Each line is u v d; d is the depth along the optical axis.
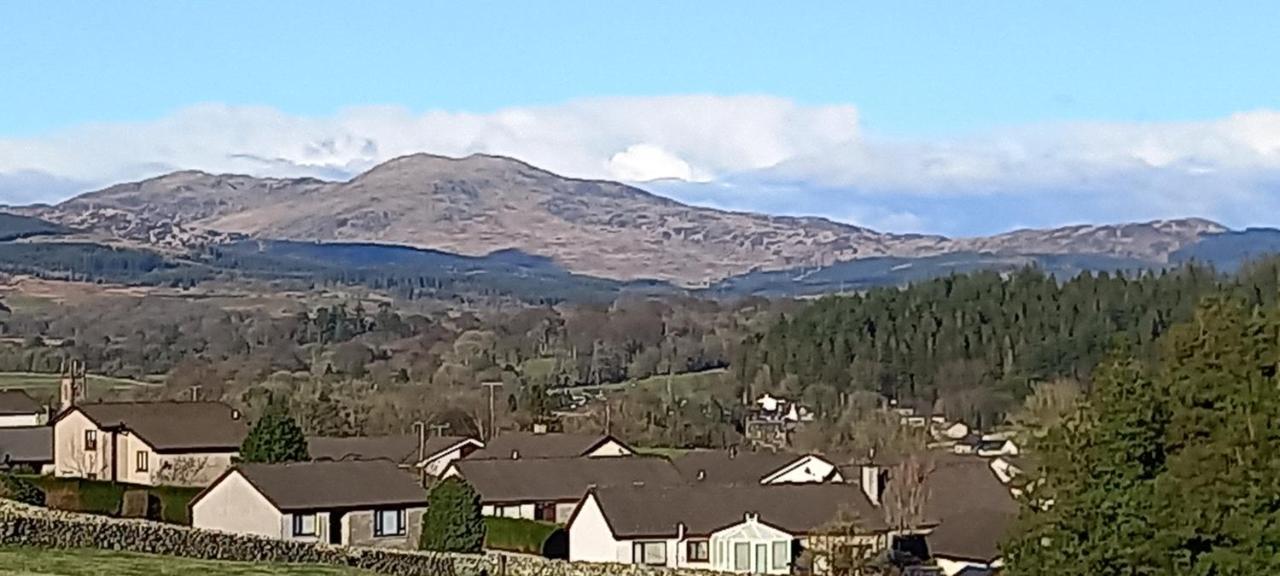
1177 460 24.97
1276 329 26.14
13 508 39.72
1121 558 24.67
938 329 106.88
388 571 39.06
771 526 54.41
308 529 53.62
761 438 91.88
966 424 93.25
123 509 60.09
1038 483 26.42
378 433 91.62
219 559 38.28
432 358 120.50
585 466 68.94
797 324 113.56
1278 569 23.53
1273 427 24.64
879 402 99.25
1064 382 90.44
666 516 55.91
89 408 72.81
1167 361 26.83
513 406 98.12
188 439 71.12
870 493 64.00
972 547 52.56
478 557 40.78
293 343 134.88
